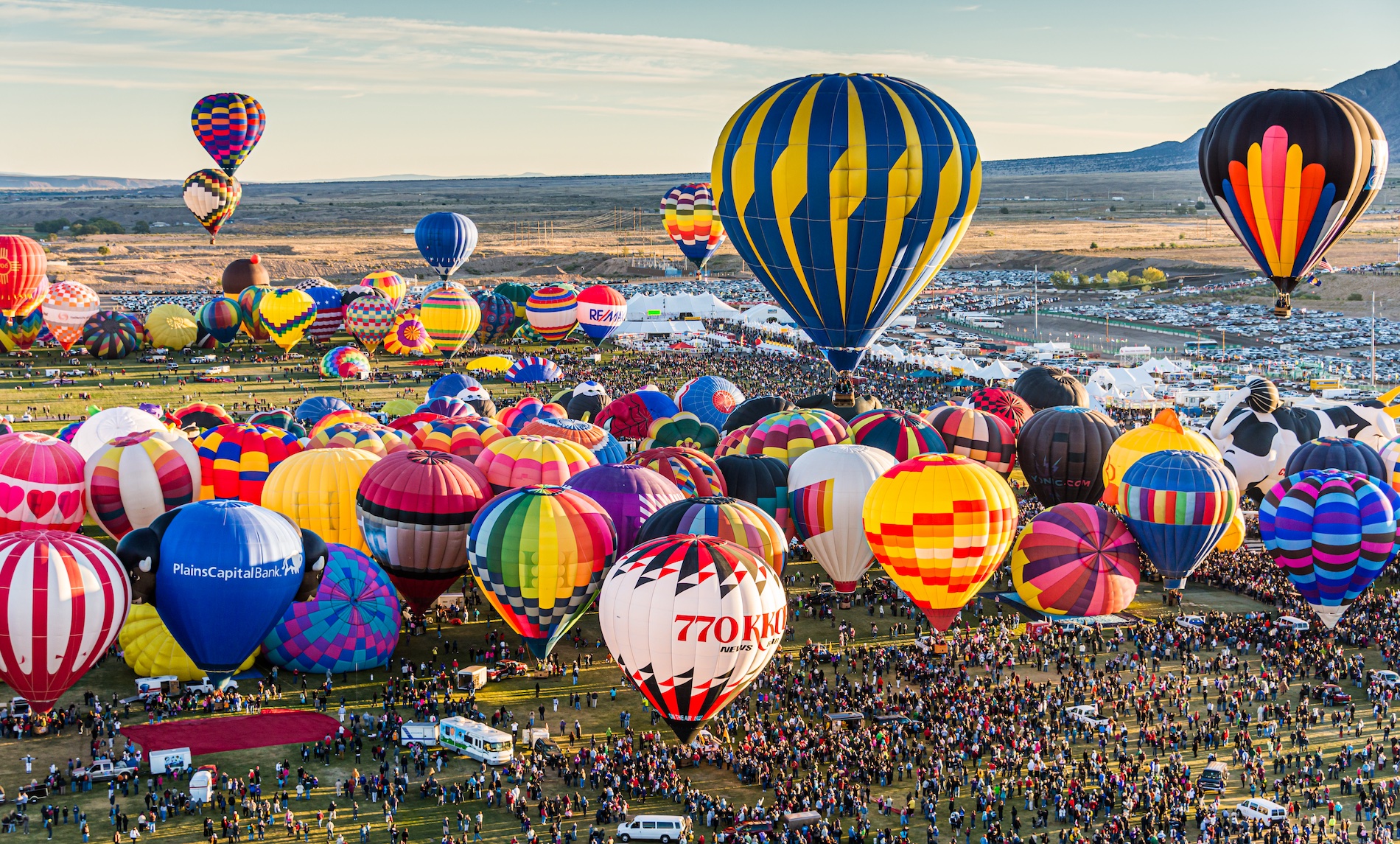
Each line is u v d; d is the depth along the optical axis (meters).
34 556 54.47
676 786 52.50
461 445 87.81
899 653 67.00
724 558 55.69
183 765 53.03
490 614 73.38
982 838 49.03
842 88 81.44
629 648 55.44
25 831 48.62
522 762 54.28
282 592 59.19
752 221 84.06
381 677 63.97
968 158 82.62
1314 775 53.34
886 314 86.00
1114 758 55.25
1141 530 73.19
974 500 66.88
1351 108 80.31
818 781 52.81
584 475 70.50
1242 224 84.00
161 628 62.66
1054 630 68.88
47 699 56.03
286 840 48.16
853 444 83.62
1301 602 75.62
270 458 80.75
